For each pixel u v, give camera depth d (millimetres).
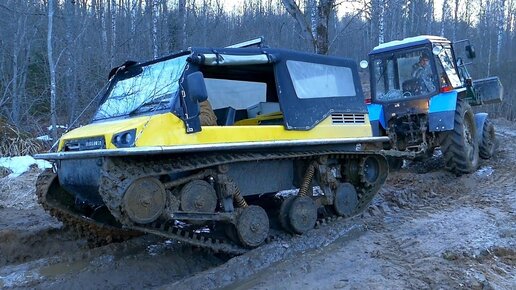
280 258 5492
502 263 5145
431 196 8352
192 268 5559
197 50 5383
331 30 24328
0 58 15828
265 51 5922
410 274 4867
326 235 6090
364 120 6945
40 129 13039
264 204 6895
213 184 5496
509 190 8125
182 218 5023
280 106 5918
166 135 4941
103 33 15008
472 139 9859
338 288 4621
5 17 15594
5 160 10859
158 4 16672
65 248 6379
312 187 6574
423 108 9664
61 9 15391
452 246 5535
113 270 5312
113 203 4547
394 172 10078
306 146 6141
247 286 4840
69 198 6008
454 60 10805
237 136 5438
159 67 5758
